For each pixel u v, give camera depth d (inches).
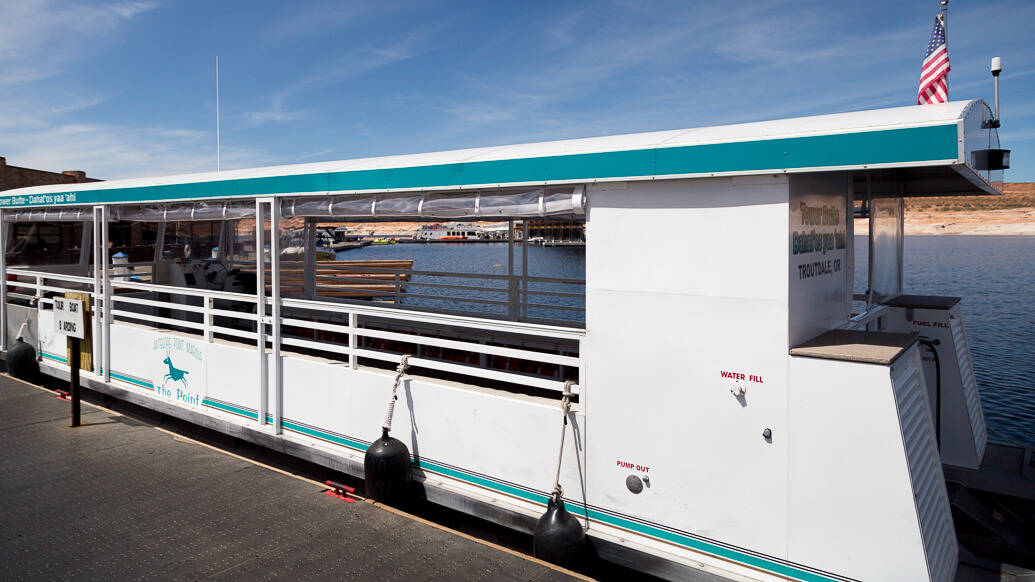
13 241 396.5
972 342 748.0
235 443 269.4
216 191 256.1
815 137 138.1
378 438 216.5
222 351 264.1
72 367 288.5
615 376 168.4
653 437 163.2
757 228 147.7
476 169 187.0
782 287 145.1
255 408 253.0
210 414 267.0
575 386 175.3
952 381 222.7
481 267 946.7
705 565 156.2
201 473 238.5
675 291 158.9
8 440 271.7
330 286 378.3
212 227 371.9
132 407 315.6
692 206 155.9
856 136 134.3
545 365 256.4
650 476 164.1
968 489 213.0
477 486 196.2
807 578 144.6
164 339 291.0
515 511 184.2
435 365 202.7
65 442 270.4
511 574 170.6
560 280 281.0
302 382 239.1
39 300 365.4
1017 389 555.2
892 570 135.3
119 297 319.3
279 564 174.4
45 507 208.5
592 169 166.7
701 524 157.3
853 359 138.3
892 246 241.3
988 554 189.9
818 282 164.9
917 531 132.6
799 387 144.1
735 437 152.2
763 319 147.8
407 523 199.6
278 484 229.3
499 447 191.0
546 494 182.2
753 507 150.4
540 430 182.5
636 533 167.2
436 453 204.5
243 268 365.4
